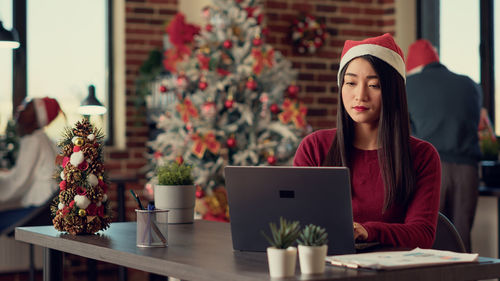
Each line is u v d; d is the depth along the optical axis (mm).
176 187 2100
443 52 5055
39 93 5648
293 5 4930
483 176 3713
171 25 4375
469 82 3477
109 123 5824
